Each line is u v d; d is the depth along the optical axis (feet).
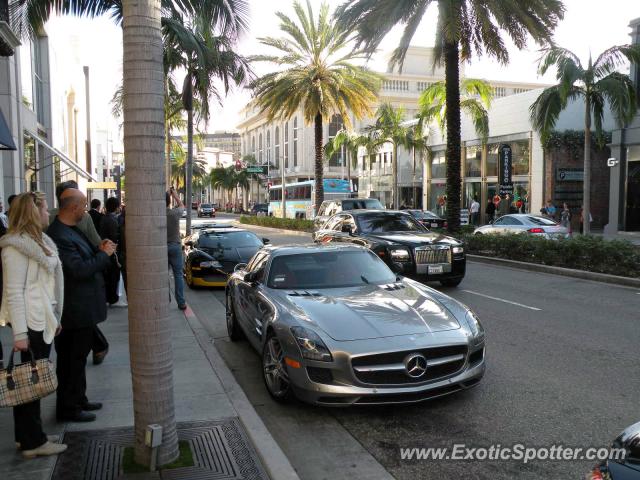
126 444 13.88
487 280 43.91
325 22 90.68
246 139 339.98
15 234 12.49
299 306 18.63
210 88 63.98
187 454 13.43
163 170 12.51
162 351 12.69
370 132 126.52
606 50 66.95
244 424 15.30
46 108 78.43
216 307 35.14
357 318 17.44
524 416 16.53
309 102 93.20
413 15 58.49
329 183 141.49
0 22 38.65
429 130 121.39
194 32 53.62
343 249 23.70
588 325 27.99
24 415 12.99
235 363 23.20
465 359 16.80
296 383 16.52
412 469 13.70
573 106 102.32
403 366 15.90
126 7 12.14
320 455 14.61
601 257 44.45
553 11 56.70
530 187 104.27
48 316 12.93
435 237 39.65
